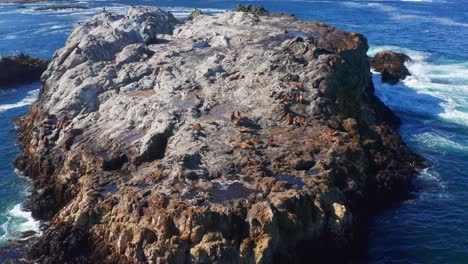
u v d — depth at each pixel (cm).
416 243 4197
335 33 6944
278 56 5822
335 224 3859
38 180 5012
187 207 3622
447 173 5278
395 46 9575
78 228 3875
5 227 4403
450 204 4741
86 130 5166
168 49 6606
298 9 13838
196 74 5806
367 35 10531
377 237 4269
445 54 9088
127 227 3647
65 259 3762
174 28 7825
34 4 15138
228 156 4316
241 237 3550
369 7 14125
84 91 5584
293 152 4412
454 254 4078
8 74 8075
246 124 4834
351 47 6400
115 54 6494
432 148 5828
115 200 3934
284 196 3766
